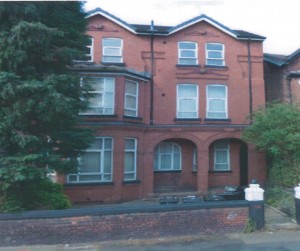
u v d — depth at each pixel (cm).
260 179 1811
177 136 1756
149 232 923
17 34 832
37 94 848
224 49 1859
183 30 1825
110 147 1570
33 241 860
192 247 859
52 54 922
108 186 1547
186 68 1800
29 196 958
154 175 1819
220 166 1898
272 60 1953
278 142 1478
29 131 934
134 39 1773
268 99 2052
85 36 1077
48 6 973
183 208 949
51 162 920
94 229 894
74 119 1002
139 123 1681
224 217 972
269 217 1159
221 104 1834
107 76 1581
